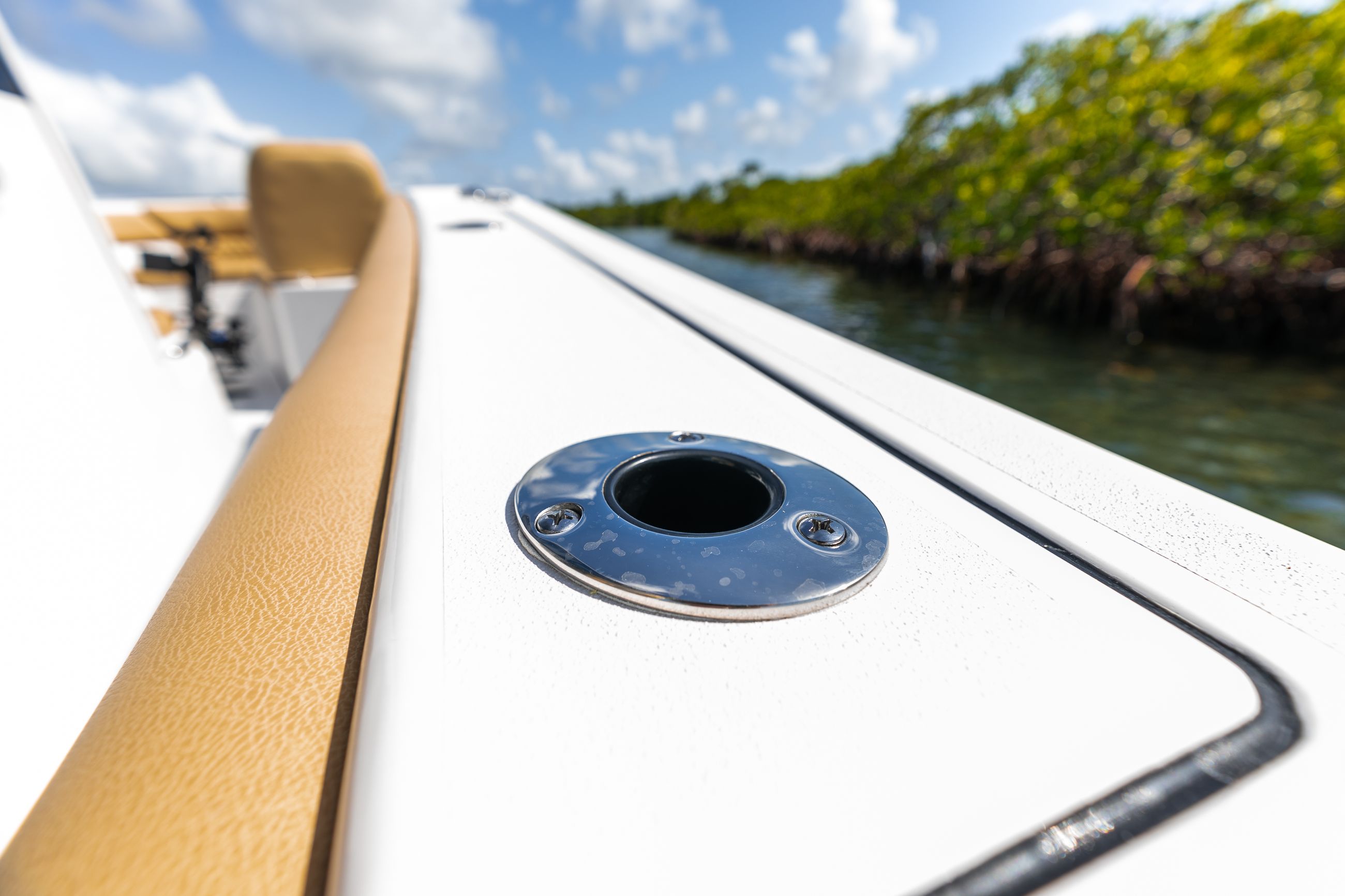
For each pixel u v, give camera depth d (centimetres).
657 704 31
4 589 78
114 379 123
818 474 51
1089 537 45
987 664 34
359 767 25
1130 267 1135
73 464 101
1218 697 31
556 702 30
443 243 195
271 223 319
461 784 26
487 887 23
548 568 40
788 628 36
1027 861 24
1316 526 589
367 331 97
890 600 39
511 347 91
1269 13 995
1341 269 998
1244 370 1016
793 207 2961
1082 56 1247
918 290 1830
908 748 29
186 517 143
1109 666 34
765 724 30
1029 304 1388
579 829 25
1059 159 1145
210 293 439
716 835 25
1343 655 34
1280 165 934
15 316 99
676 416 67
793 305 1684
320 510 46
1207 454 741
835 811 26
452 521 45
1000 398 937
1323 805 26
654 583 37
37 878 22
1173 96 1002
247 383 423
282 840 23
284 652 32
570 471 50
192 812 24
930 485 53
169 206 639
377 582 37
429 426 62
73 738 83
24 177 109
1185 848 25
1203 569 41
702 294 125
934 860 24
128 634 102
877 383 76
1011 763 28
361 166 323
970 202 1419
